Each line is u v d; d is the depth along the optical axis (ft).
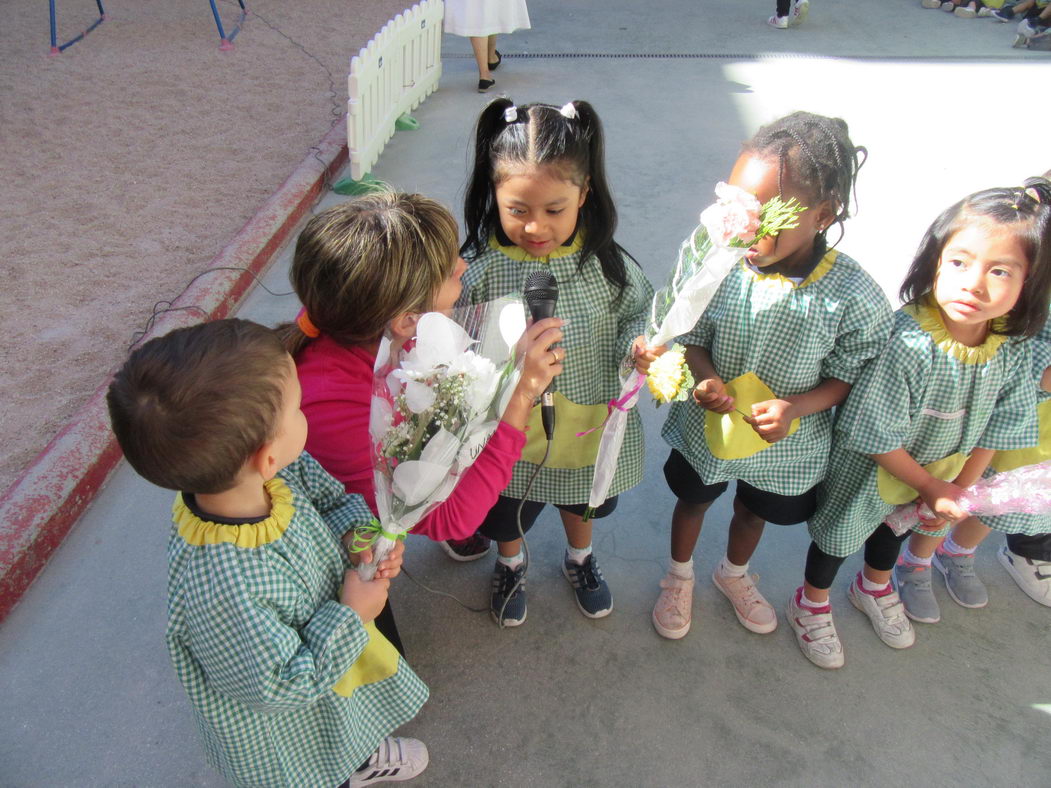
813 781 6.53
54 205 14.17
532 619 7.79
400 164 16.34
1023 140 17.67
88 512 8.73
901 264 13.20
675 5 27.09
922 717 7.00
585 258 6.28
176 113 17.90
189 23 23.53
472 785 6.45
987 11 25.84
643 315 6.79
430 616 7.78
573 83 20.62
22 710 6.84
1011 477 6.74
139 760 6.53
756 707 7.07
